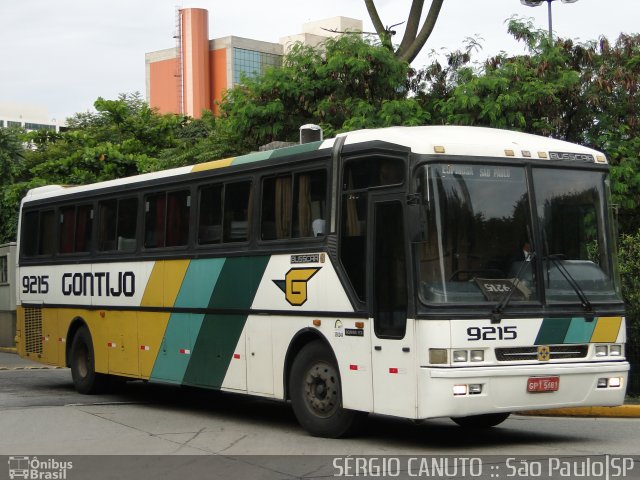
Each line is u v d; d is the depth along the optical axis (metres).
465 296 10.11
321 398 11.49
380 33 24.34
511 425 12.89
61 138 38.72
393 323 10.36
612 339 10.88
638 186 21.59
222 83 114.25
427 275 10.09
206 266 13.64
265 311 12.37
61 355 17.72
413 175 10.30
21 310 19.22
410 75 24.02
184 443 11.27
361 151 11.06
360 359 10.78
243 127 23.62
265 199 12.59
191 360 13.93
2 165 38.47
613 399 10.80
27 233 19.11
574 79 21.67
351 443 11.06
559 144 11.18
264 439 11.51
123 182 15.98
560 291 10.61
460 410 9.88
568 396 10.49
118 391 17.66
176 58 118.50
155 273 14.87
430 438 11.51
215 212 13.61
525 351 10.30
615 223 11.26
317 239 11.55
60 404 15.56
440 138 10.55
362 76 23.22
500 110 20.92
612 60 22.81
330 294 11.27
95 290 16.58
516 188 10.65
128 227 15.75
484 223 10.38
